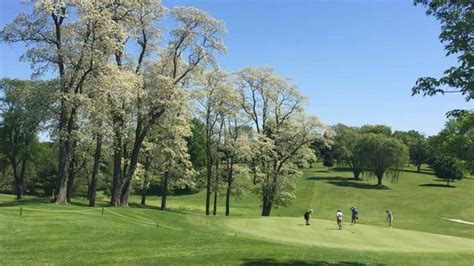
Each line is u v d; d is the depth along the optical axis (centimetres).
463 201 9200
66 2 3638
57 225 2473
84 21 3712
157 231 2539
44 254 1714
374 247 2959
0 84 6831
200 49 4647
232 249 2006
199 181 8588
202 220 3931
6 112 6825
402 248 2966
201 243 2158
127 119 4519
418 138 14538
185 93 4578
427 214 8062
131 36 4256
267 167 6244
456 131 1498
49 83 3766
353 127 15312
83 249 1859
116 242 2072
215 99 5878
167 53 4772
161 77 4409
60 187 3850
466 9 1421
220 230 3369
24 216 2686
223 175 6475
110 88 3825
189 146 9338
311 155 6272
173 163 5688
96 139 4541
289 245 2427
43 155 7456
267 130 6275
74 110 3750
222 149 6306
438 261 2164
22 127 6881
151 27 4581
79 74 3834
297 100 6159
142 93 4297
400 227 6322
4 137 6950
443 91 1484
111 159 6575
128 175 4622
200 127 9644
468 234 5603
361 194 9850
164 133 5094
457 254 2478
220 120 6162
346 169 13575
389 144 10744
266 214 6200
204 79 5050
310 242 3047
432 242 3444
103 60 3766
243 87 6203
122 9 4188
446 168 11062
